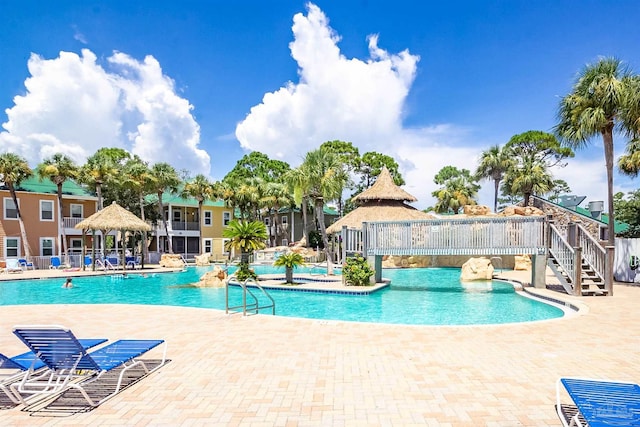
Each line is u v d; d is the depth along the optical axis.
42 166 29.50
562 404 4.19
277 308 13.02
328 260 22.45
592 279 13.41
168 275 25.66
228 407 4.22
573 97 16.75
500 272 23.20
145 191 38.16
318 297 15.14
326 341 6.97
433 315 11.62
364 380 5.00
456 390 4.62
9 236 29.94
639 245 16.44
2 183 29.59
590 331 7.61
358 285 16.56
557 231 14.16
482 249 15.45
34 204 31.55
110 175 33.47
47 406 4.30
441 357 5.95
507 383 4.83
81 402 4.40
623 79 15.70
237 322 8.79
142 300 15.69
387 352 6.24
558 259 13.92
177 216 43.06
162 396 4.55
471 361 5.73
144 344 5.47
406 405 4.21
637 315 9.23
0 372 5.61
